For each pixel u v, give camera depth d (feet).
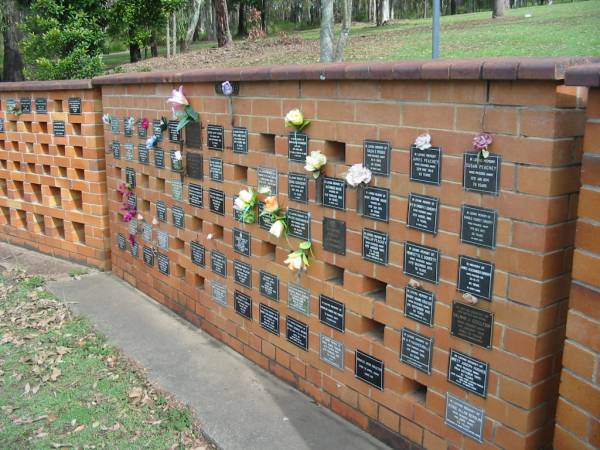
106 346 16.49
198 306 17.56
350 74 10.70
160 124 17.70
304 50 66.59
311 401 13.42
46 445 12.14
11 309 19.49
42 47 49.75
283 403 13.37
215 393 13.89
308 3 142.31
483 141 8.74
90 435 12.46
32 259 25.45
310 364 13.38
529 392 8.80
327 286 12.50
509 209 8.68
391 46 51.24
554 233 8.39
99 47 51.08
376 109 10.61
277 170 13.33
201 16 136.36
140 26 55.52
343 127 11.37
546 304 8.58
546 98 8.04
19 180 26.68
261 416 12.85
